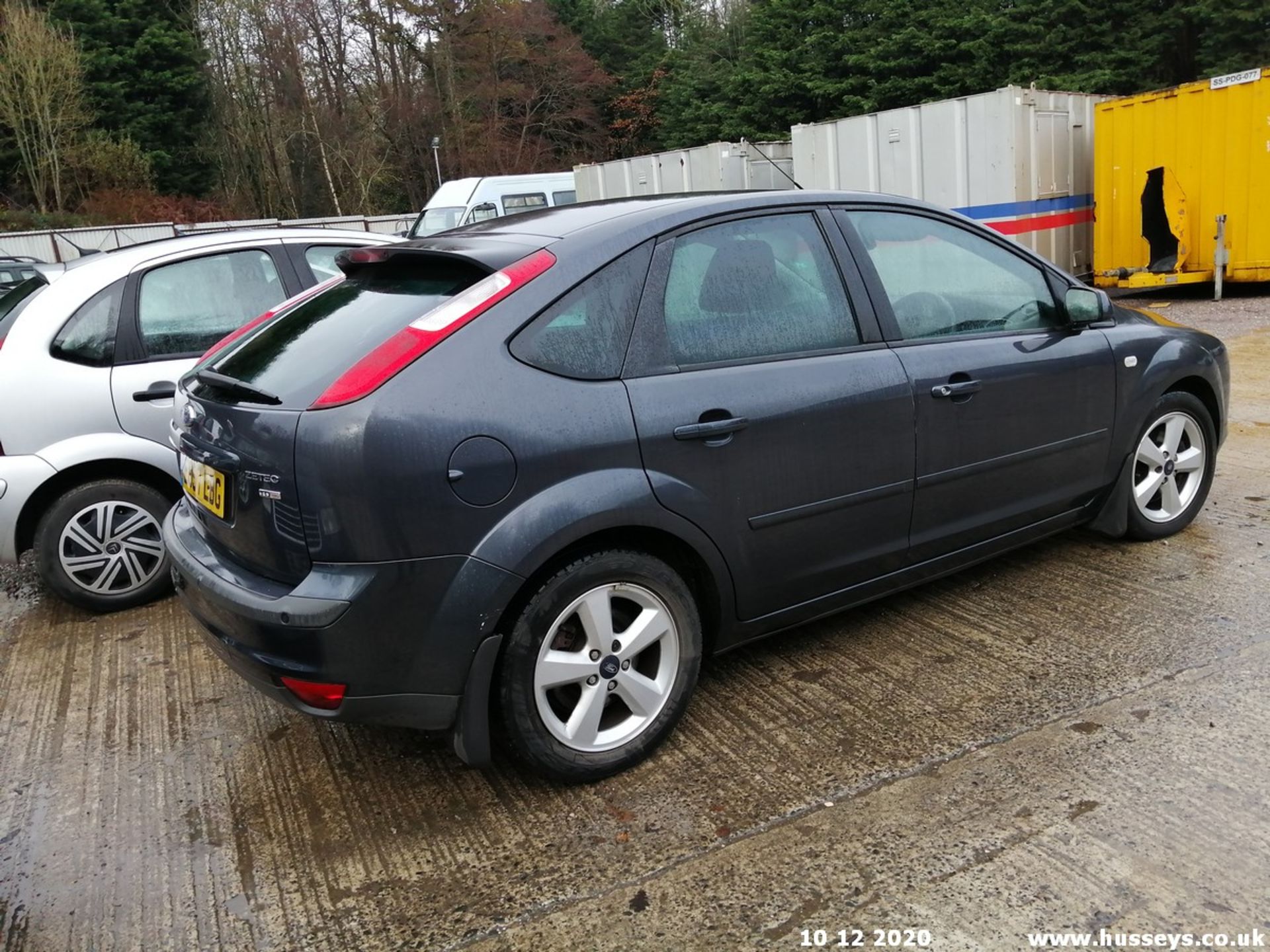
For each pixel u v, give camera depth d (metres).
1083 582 3.96
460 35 37.75
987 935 2.12
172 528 3.07
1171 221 11.29
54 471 4.12
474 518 2.45
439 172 35.81
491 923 2.28
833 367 3.09
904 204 3.49
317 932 2.29
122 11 36.28
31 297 4.29
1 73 31.11
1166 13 22.25
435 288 2.73
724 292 2.97
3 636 4.23
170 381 4.34
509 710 2.61
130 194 33.12
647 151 41.53
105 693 3.62
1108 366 3.87
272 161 37.72
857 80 27.23
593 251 2.75
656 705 2.86
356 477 2.34
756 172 14.03
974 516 3.53
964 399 3.39
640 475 2.68
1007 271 3.71
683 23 41.03
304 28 36.28
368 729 3.25
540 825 2.64
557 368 2.61
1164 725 2.88
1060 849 2.37
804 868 2.38
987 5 25.39
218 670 3.76
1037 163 11.63
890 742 2.91
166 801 2.88
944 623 3.69
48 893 2.48
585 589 2.66
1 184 32.75
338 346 2.64
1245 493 4.93
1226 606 3.63
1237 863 2.29
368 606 2.38
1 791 2.98
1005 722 2.97
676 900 2.31
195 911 2.39
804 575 3.12
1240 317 10.34
